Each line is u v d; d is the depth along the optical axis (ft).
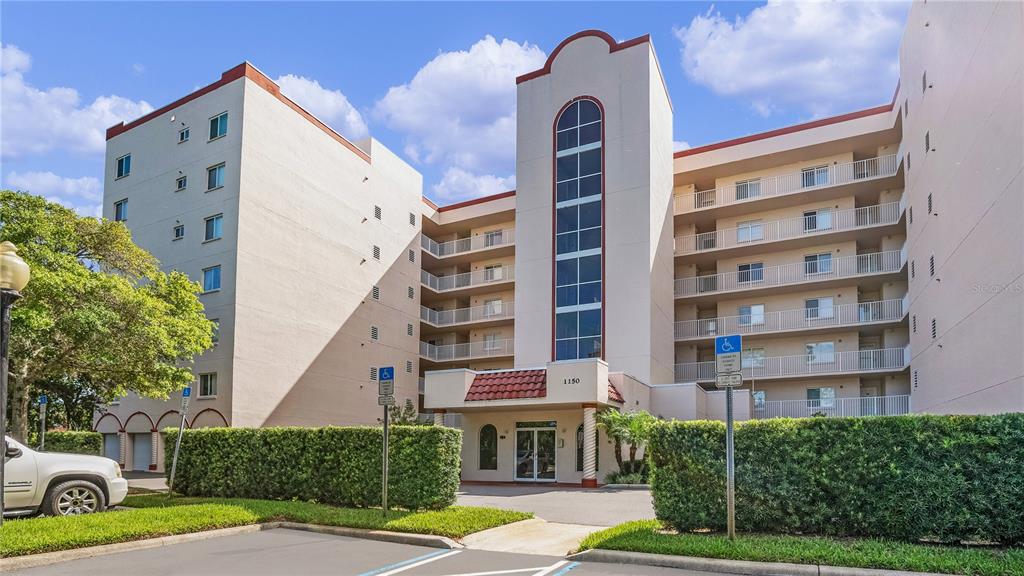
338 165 117.60
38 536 31.60
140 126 113.70
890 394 109.50
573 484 80.38
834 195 113.39
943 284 75.87
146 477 86.48
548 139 112.57
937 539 31.19
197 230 101.40
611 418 77.61
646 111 105.09
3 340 33.09
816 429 33.30
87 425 118.32
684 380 118.62
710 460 34.65
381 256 127.13
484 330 143.02
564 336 104.68
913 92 90.33
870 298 115.65
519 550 34.01
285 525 41.09
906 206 98.84
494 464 87.10
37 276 52.42
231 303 95.14
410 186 138.31
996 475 29.86
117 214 114.01
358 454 46.83
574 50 112.98
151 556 31.81
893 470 31.48
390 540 36.60
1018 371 52.65
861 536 32.24
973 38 63.16
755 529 34.40
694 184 126.11
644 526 36.83
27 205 59.77
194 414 95.91
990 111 58.80
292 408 102.73
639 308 99.81
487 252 140.05
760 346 118.62
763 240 116.06
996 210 57.52
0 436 32.91
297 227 107.24
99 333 56.13
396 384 127.85
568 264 106.83
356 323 118.62
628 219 103.19
